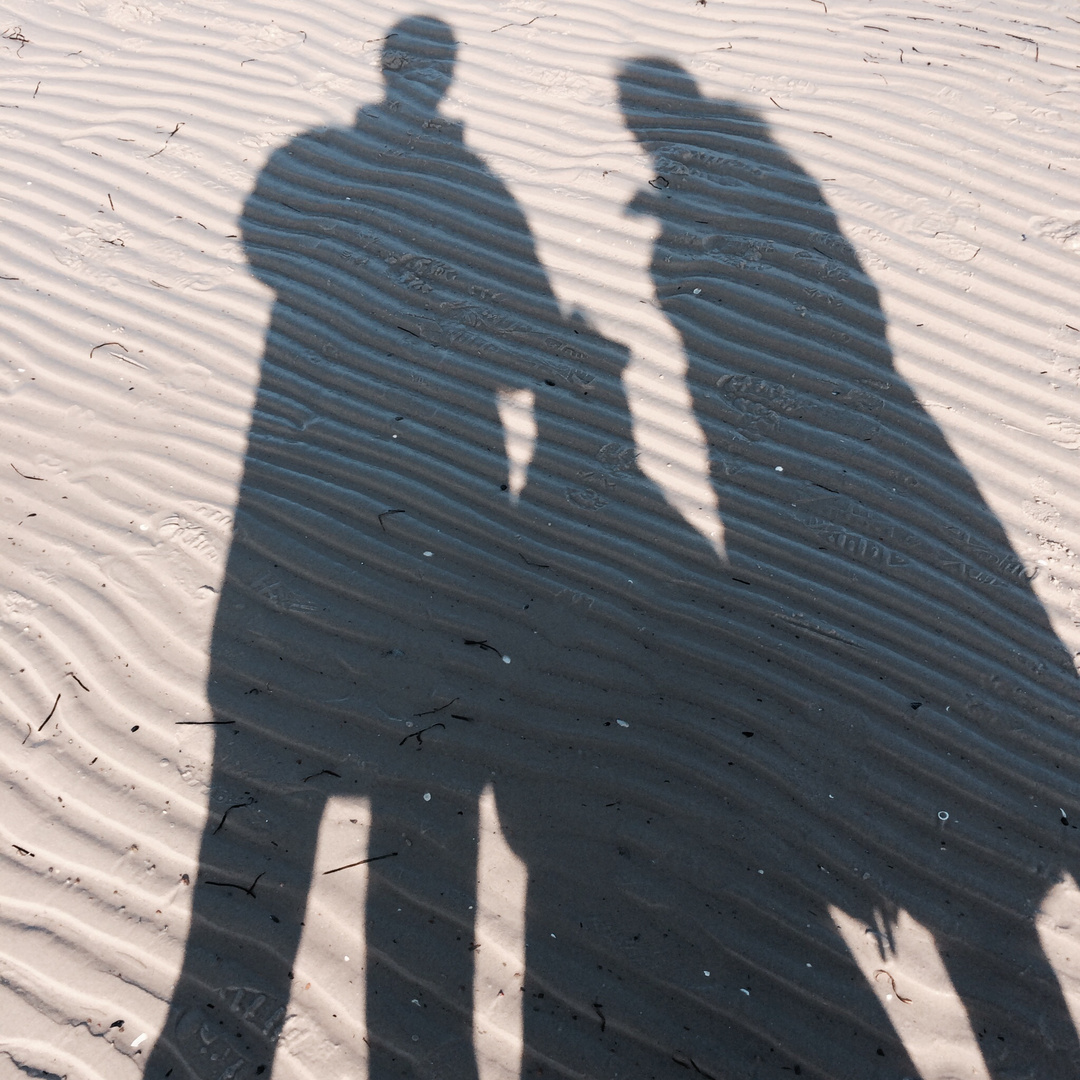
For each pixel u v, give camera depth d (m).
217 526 3.63
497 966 2.63
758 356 4.22
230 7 6.10
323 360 4.24
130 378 4.15
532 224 4.78
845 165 4.92
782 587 3.50
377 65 5.66
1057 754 3.10
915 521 3.69
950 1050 2.55
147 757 3.01
